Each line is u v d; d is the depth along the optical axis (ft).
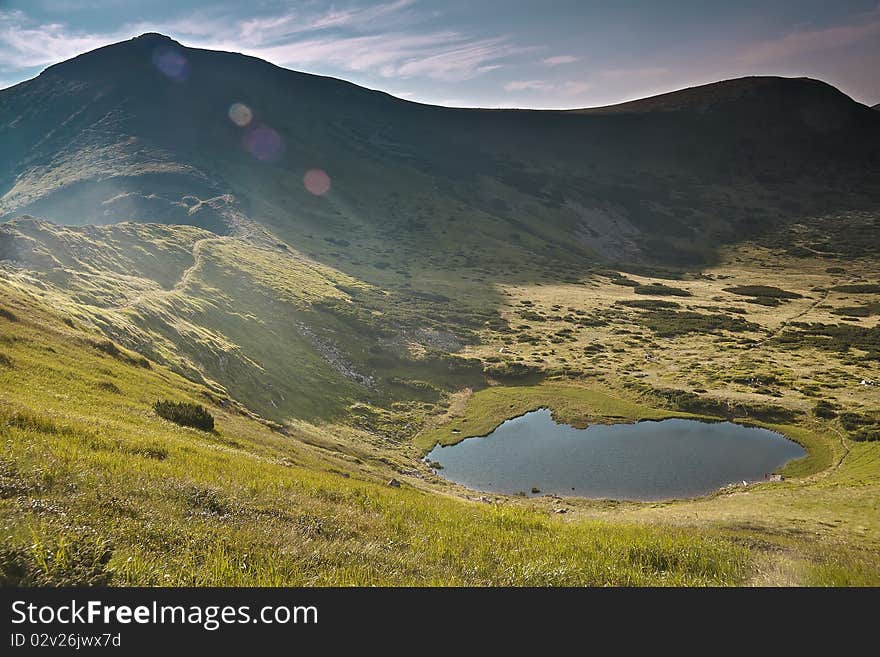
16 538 27.12
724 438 266.36
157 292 327.88
